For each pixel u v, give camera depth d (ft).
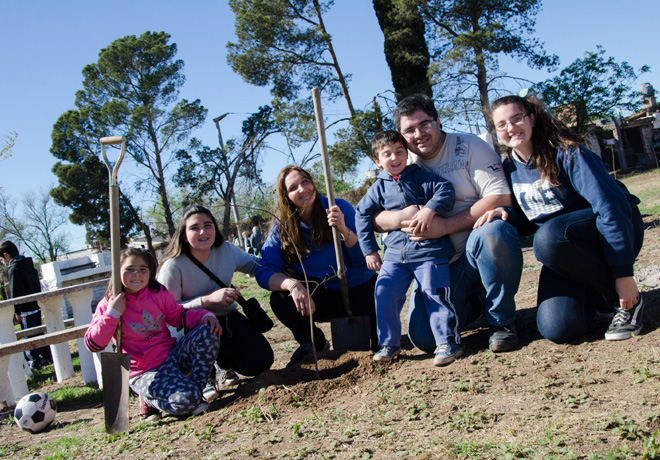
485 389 10.62
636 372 10.00
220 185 95.86
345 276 14.47
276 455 9.16
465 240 13.35
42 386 22.34
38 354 27.94
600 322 13.29
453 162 13.25
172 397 12.05
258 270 14.87
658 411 8.43
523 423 8.84
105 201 120.98
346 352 14.06
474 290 13.83
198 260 14.20
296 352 15.30
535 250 12.15
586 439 7.98
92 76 117.80
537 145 12.14
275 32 83.25
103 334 12.12
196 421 11.76
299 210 14.55
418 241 13.08
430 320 13.03
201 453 9.84
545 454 7.71
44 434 14.03
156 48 114.32
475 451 8.09
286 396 11.91
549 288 12.51
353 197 80.38
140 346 12.78
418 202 13.26
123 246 122.93
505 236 12.21
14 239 144.46
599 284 12.08
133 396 16.16
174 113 114.73
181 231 14.03
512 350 12.60
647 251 23.67
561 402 9.42
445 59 78.74
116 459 10.37
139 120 111.34
